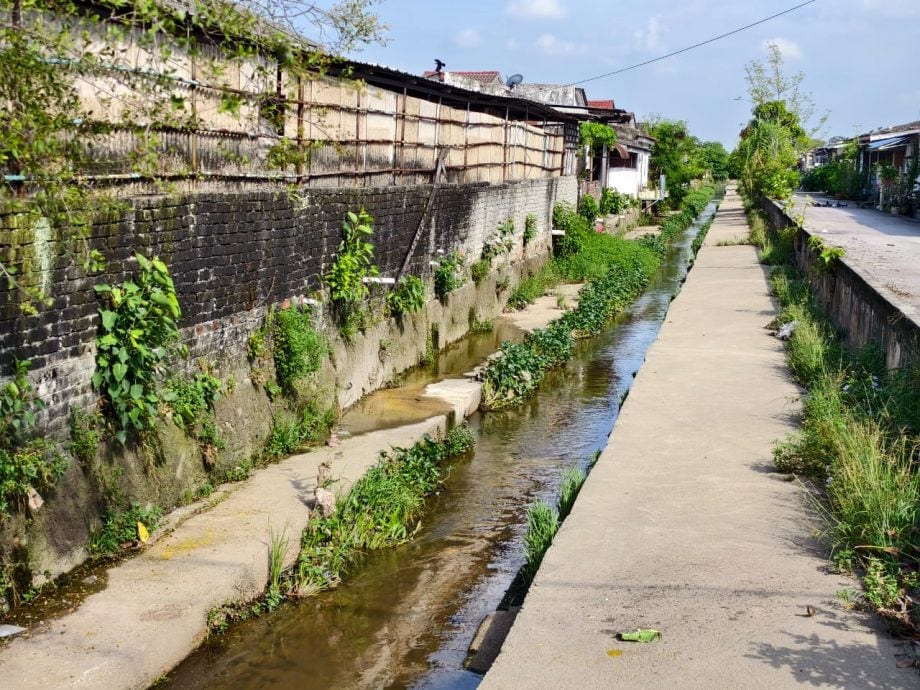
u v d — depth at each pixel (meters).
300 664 6.07
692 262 25.05
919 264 14.96
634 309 21.31
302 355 9.61
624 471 7.66
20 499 6.02
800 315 13.75
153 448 7.41
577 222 24.94
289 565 7.23
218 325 8.45
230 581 6.47
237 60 5.94
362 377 11.80
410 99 13.68
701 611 5.16
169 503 7.57
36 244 6.10
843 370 9.98
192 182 8.11
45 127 5.18
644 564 5.84
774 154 38.81
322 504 7.72
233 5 5.60
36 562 6.11
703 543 6.14
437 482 9.60
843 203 39.31
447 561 7.75
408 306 13.14
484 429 11.76
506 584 7.33
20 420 6.01
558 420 12.14
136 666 5.46
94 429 6.78
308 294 10.31
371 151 12.38
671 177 49.47
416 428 10.36
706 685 4.40
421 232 13.99
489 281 18.06
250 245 8.92
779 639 4.80
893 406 8.09
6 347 5.90
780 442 7.98
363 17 5.92
